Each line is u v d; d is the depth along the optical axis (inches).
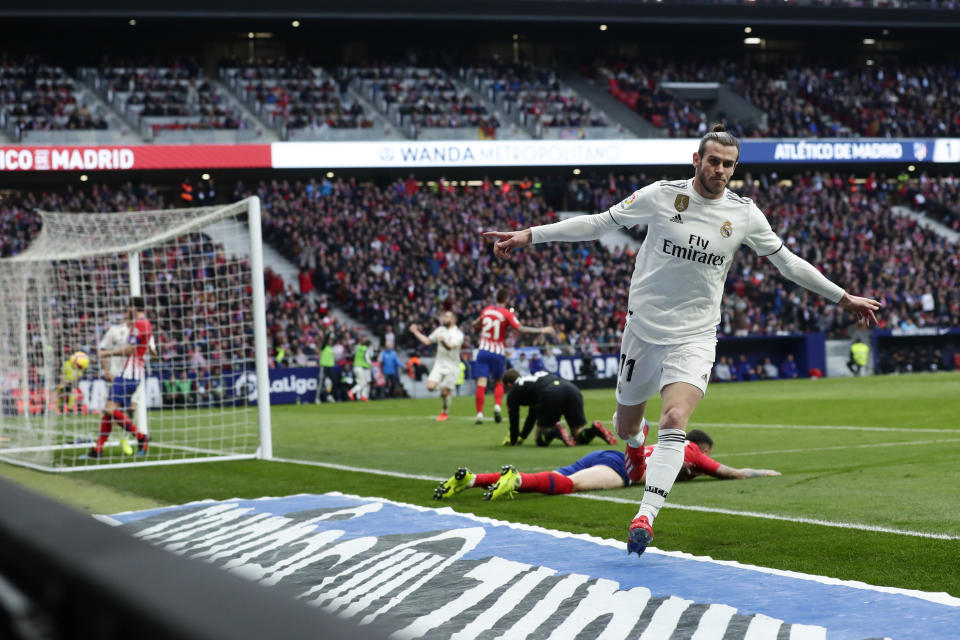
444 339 997.2
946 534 299.7
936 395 1146.0
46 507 47.7
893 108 2453.2
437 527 321.7
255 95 2118.6
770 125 2326.5
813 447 607.5
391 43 2450.8
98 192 1871.3
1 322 835.4
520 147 1993.1
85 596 38.1
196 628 33.4
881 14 2444.6
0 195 2004.2
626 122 2261.3
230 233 1907.0
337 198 2020.2
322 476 512.7
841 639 183.9
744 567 252.7
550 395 654.5
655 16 2308.1
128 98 2038.6
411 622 203.0
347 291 1838.1
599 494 404.2
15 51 2233.0
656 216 293.3
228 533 324.2
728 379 1836.9
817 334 1900.8
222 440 761.0
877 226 2196.1
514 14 2229.3
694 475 448.8
